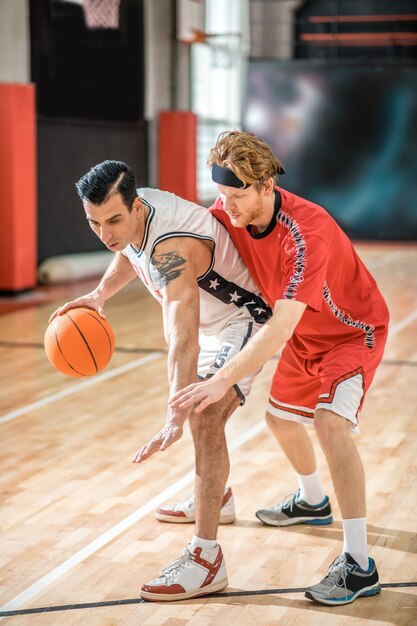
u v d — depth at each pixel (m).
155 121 13.32
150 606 2.58
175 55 13.75
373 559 2.72
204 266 2.67
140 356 6.48
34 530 3.19
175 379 2.44
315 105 15.98
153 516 3.33
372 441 4.34
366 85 15.78
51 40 10.45
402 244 15.82
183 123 13.34
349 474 2.58
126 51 12.23
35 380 5.71
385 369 6.03
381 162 15.95
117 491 3.62
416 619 2.48
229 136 2.43
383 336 2.77
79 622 2.47
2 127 9.23
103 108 11.80
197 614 2.52
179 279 2.55
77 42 11.02
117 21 11.92
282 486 3.66
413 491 3.59
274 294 2.71
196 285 2.58
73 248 11.48
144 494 3.58
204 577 2.63
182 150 13.40
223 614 2.52
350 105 15.88
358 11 16.98
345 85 15.84
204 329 2.90
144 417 4.83
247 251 2.71
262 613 2.53
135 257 2.68
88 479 3.77
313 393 2.91
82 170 11.50
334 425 2.58
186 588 2.61
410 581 2.73
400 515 3.31
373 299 2.77
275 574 2.80
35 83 10.24
